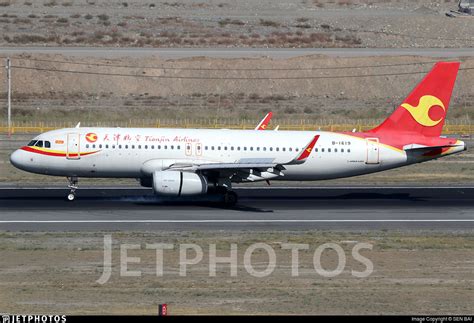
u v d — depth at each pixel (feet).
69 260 508.94
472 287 463.42
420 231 618.03
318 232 605.31
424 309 419.13
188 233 592.60
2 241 558.15
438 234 608.19
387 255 538.06
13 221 628.28
